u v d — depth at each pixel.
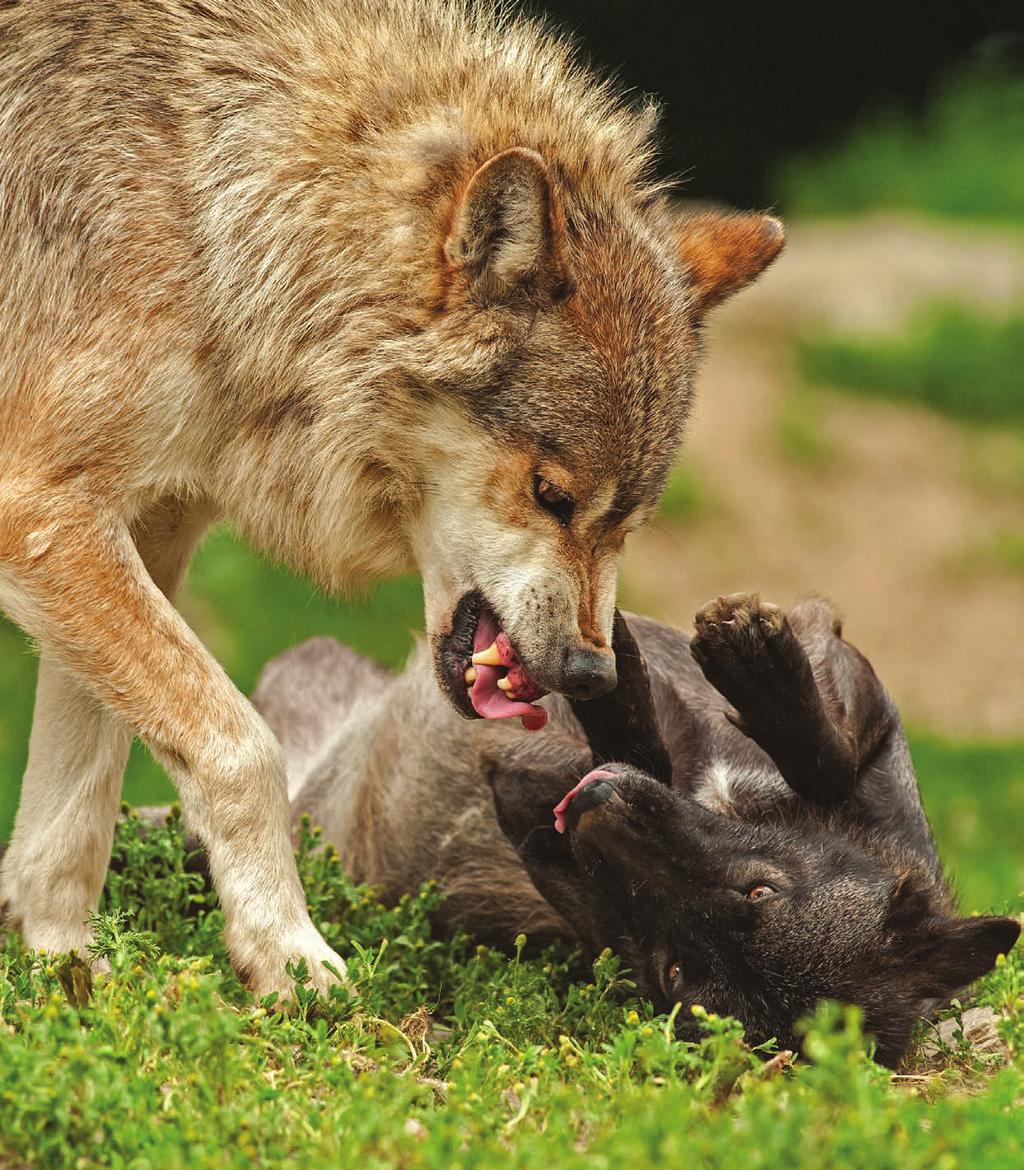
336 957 8.16
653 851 8.16
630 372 8.72
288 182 8.80
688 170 11.82
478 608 9.01
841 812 9.44
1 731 18.28
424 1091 6.96
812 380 30.98
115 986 7.22
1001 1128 6.09
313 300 8.83
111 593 8.46
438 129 8.82
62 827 8.90
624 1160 5.62
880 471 28.44
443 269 8.57
